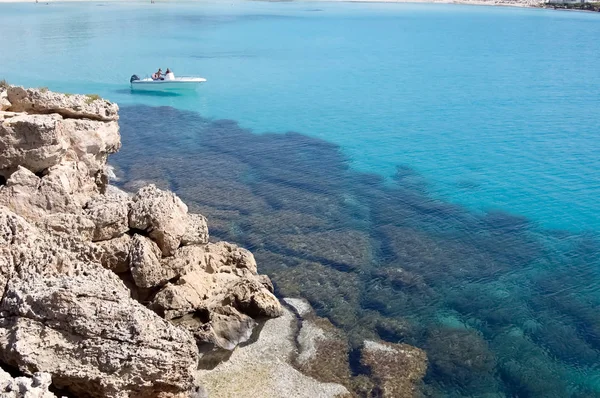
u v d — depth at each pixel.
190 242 29.73
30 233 22.62
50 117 27.42
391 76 93.75
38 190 25.64
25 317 19.02
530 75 94.25
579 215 45.28
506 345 30.03
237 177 52.22
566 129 66.62
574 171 54.38
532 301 33.91
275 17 178.38
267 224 42.69
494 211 45.91
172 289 27.55
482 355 29.22
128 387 19.22
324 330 30.50
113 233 26.75
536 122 69.25
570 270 37.31
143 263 26.38
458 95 81.94
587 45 125.88
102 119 31.08
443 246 40.12
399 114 72.94
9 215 22.41
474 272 36.84
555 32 148.88
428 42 129.62
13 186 25.34
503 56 111.88
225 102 77.69
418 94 82.50
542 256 39.03
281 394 25.50
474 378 27.64
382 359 28.53
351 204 46.78
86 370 18.78
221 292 30.00
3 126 25.73
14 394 16.02
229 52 111.19
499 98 80.19
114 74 89.00
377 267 37.16
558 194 49.22
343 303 33.16
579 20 180.88
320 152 59.50
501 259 38.53
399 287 35.00
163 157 56.78
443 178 52.66
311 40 129.62
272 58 106.69
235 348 28.05
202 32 136.62
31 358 18.39
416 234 41.75
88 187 29.28
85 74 87.88
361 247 39.59
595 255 39.25
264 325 30.17
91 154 30.16
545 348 29.89
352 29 151.25
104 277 22.23
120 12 178.88
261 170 54.16
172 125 67.50
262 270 36.25
